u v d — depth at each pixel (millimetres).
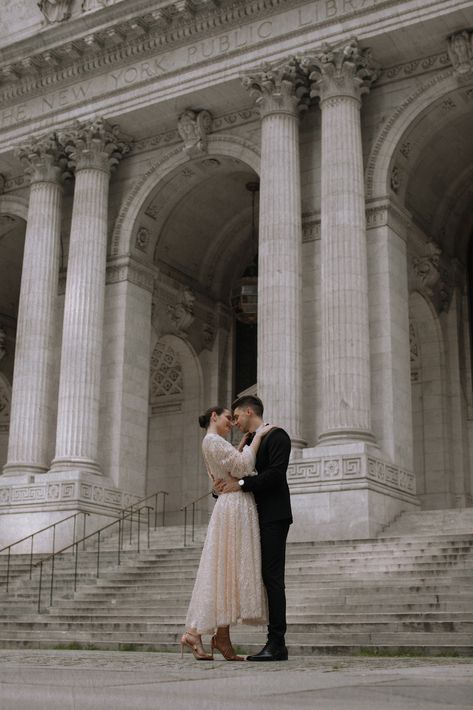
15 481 33188
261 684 6254
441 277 37531
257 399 10836
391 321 29594
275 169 31203
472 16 28875
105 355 35219
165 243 39688
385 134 31234
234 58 32656
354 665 9930
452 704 4969
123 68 35406
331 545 23688
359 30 30375
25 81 37250
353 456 26672
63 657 11914
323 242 29594
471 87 30188
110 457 33938
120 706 4652
